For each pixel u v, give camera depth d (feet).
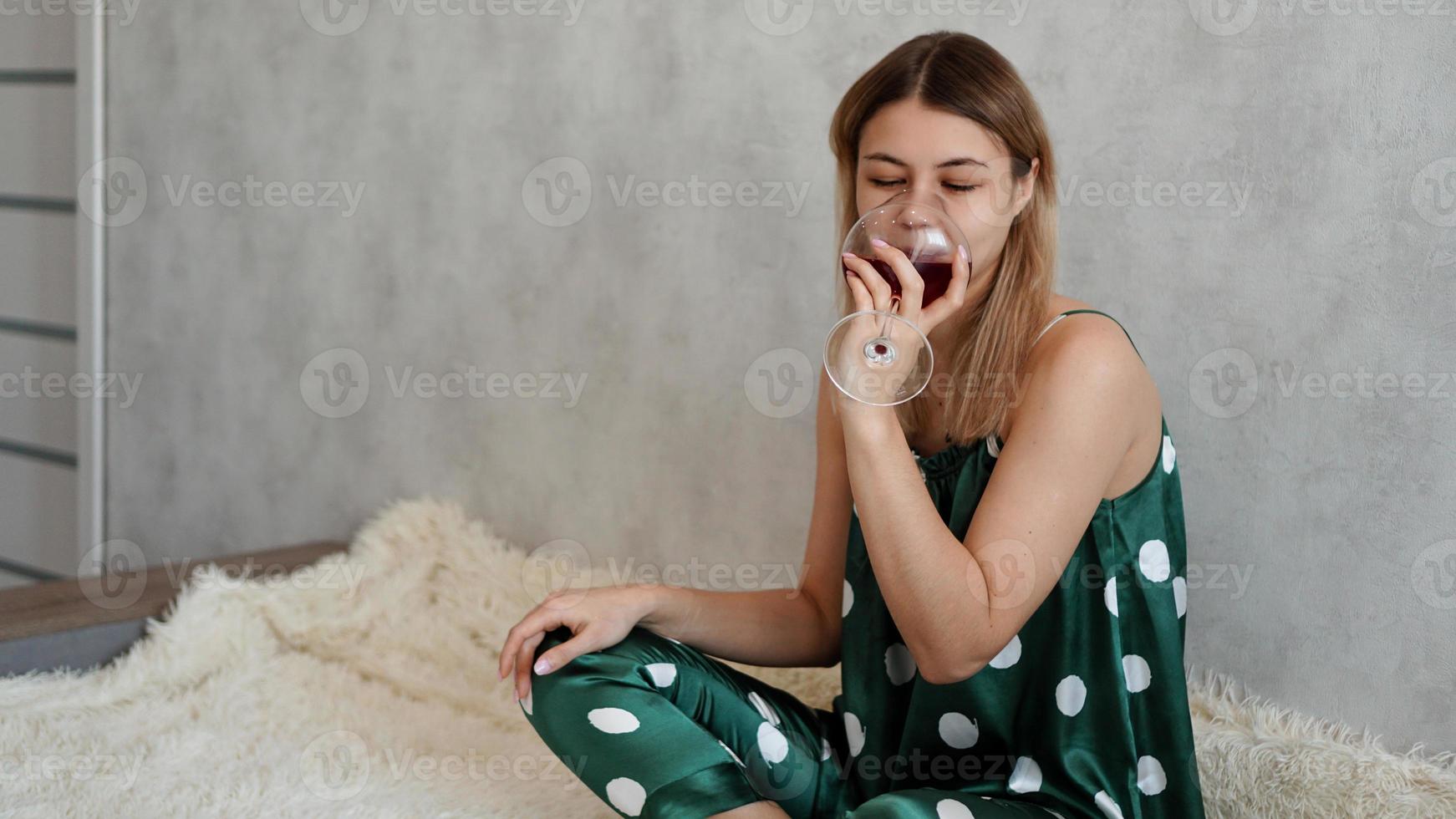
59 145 9.08
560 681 3.71
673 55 6.14
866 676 4.06
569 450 6.72
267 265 7.95
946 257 3.43
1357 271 4.41
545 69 6.61
